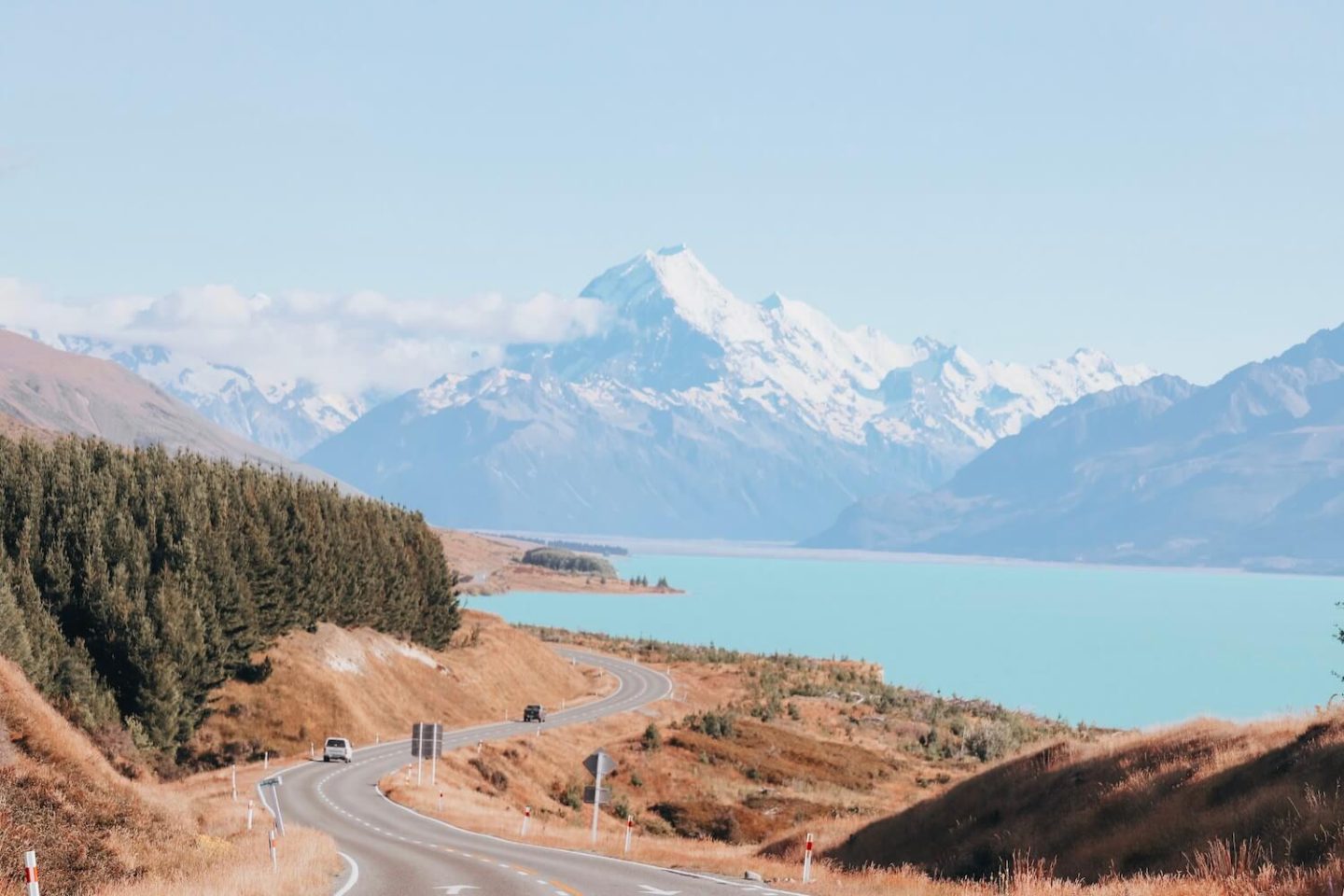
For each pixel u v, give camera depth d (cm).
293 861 3778
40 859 3462
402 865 4069
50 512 9769
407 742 11731
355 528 14488
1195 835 3850
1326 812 3381
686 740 12706
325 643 12750
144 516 10275
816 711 16950
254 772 9250
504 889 3372
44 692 7912
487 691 15825
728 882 3722
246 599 10912
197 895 3042
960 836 5381
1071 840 4544
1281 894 2620
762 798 11319
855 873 4512
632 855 4878
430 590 16188
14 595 8788
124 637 9162
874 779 12962
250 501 12106
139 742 8675
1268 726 4669
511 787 10175
